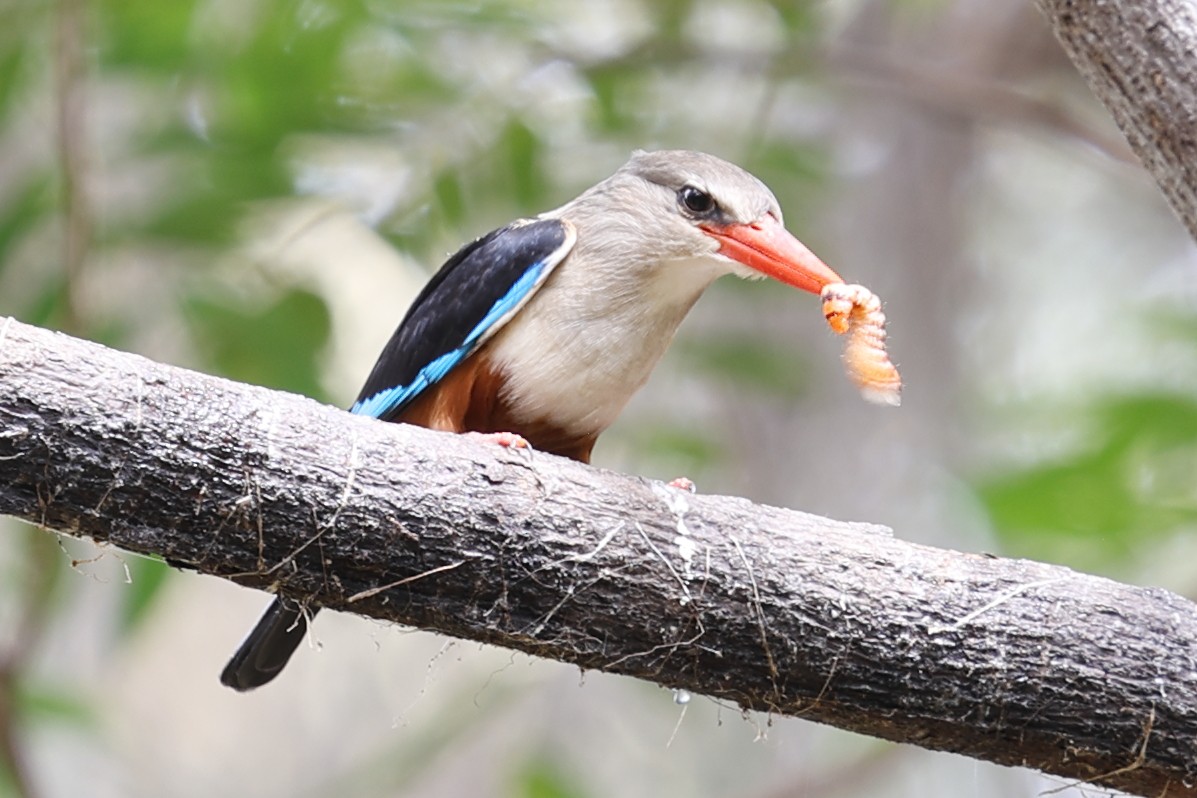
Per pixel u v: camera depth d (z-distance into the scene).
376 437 5.97
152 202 10.41
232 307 10.23
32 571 9.57
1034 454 11.08
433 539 5.90
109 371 5.57
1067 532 10.45
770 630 6.12
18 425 5.38
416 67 11.04
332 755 17.94
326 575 5.88
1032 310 16.83
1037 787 12.84
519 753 13.52
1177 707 6.05
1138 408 10.46
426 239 10.80
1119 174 13.52
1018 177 17.45
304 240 11.55
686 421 13.29
